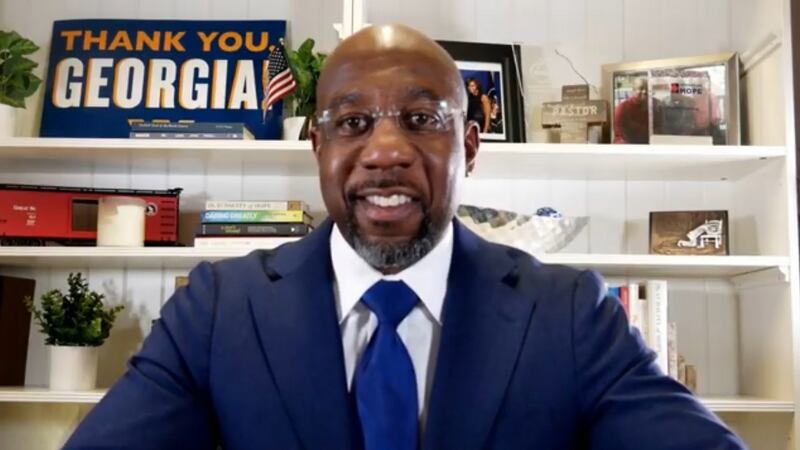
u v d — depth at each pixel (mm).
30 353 2330
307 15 2469
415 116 955
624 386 954
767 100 2172
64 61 2434
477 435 917
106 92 2414
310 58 2244
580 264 2139
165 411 960
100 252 2068
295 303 995
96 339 2152
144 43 2447
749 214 2301
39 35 2471
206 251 2082
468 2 2459
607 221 2398
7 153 2164
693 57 2242
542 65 2439
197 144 2086
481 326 973
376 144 937
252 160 2221
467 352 955
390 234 958
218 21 2463
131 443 927
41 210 2180
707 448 880
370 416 928
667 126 2201
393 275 992
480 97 2305
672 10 2449
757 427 2203
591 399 961
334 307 990
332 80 976
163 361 995
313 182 2406
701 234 2219
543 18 2455
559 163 2207
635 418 928
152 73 2426
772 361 2135
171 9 2479
